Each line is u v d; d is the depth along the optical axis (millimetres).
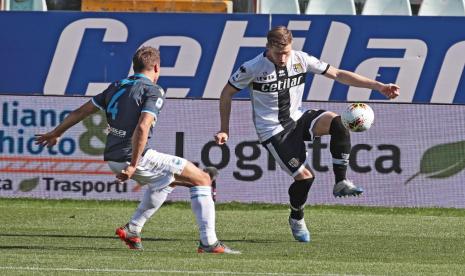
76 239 23906
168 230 26828
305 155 23656
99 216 30266
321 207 33438
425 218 31219
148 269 17562
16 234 24953
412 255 21297
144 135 19375
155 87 20000
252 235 25844
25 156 33875
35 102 33938
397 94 23375
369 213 32906
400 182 33438
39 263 18281
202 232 20641
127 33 35844
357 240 24609
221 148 33656
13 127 33906
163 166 20297
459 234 26438
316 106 33531
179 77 35750
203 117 33781
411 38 35281
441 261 20188
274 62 23094
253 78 23141
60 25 36062
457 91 35281
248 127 33438
